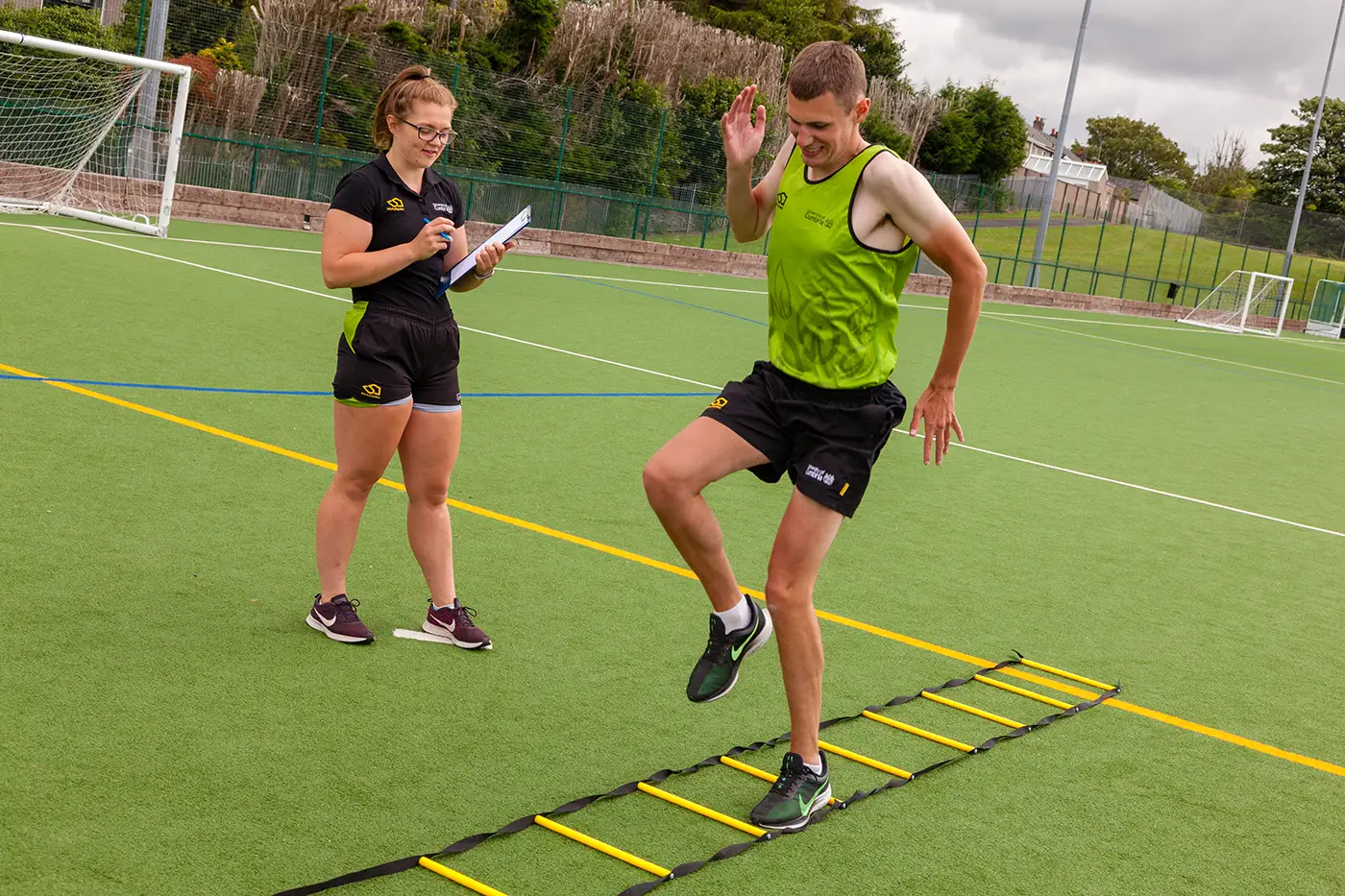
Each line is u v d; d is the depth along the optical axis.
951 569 6.11
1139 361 19.84
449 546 4.25
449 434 4.09
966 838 3.36
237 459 6.04
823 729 4.00
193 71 17.92
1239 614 6.03
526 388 9.23
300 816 3.00
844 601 5.39
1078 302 34.31
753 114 3.51
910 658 4.79
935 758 3.87
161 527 4.93
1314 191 74.44
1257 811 3.79
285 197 19.16
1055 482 8.69
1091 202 57.22
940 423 3.26
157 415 6.61
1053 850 3.36
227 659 3.83
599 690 4.06
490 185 21.80
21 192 15.82
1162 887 3.22
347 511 4.07
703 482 3.27
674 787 3.45
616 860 3.00
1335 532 8.30
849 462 3.23
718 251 25.23
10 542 4.49
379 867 2.78
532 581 5.01
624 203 24.12
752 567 5.73
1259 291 41.50
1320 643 5.70
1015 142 49.41
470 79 21.22
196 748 3.25
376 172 3.86
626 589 5.09
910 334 18.06
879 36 50.62
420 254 3.77
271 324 10.09
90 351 7.87
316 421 7.08
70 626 3.88
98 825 2.82
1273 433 13.25
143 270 11.88
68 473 5.38
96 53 13.66
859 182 3.09
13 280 9.93
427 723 3.62
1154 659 5.17
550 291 16.28
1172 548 7.20
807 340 3.23
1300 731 4.55
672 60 31.72
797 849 3.18
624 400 9.38
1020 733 4.14
